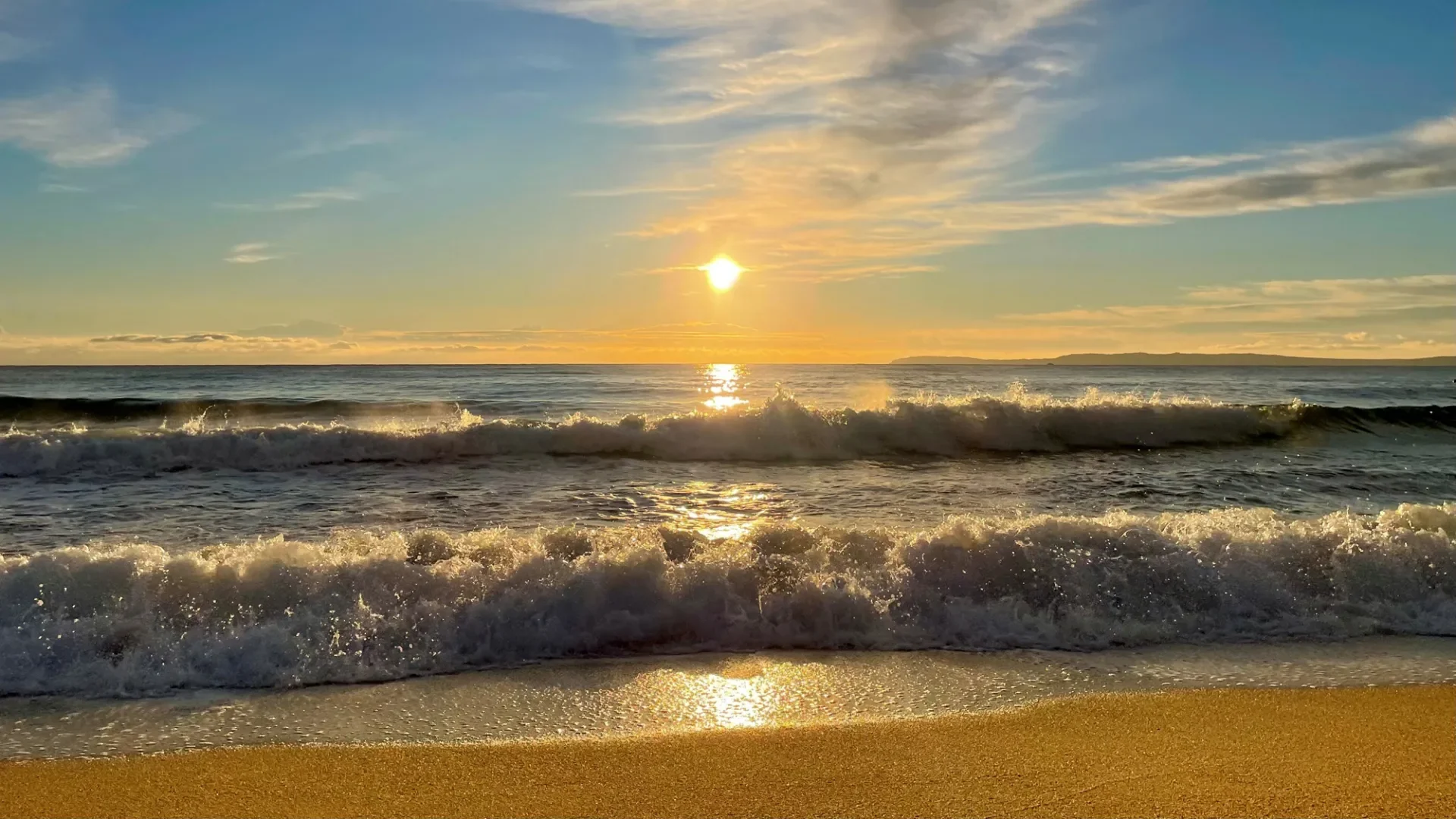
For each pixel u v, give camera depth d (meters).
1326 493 10.96
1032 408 15.25
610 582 5.53
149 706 4.37
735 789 3.51
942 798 3.42
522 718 4.25
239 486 10.64
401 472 11.70
